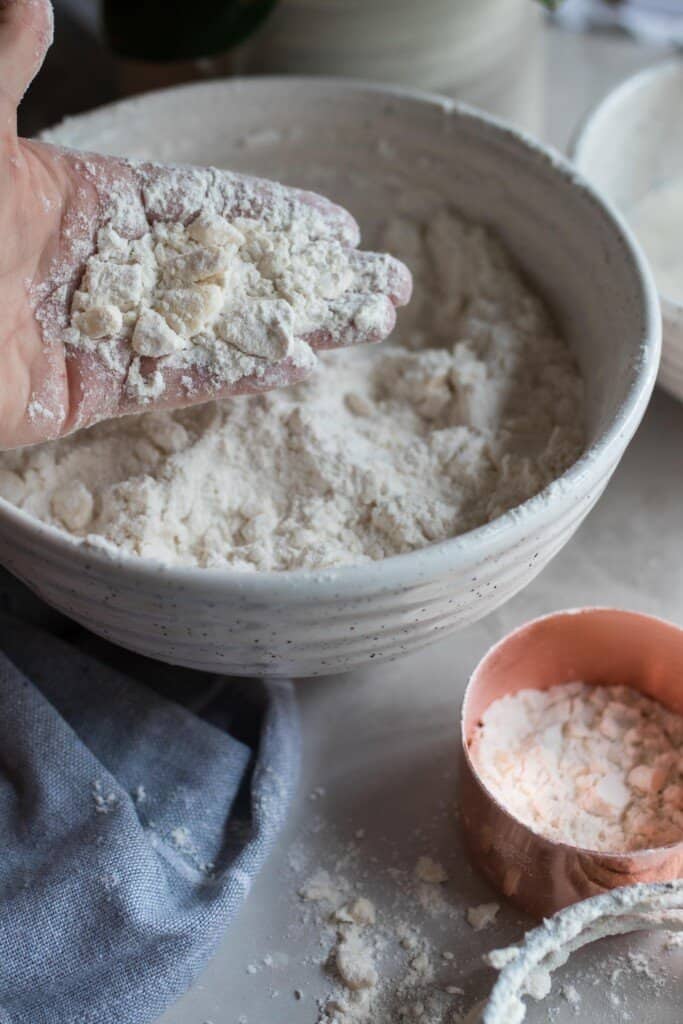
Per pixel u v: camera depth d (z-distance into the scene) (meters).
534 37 0.94
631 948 0.70
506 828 0.68
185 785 0.73
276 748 0.74
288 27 0.88
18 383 0.68
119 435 0.75
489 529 0.65
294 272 0.71
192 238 0.72
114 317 0.69
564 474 0.68
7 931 0.67
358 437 0.76
